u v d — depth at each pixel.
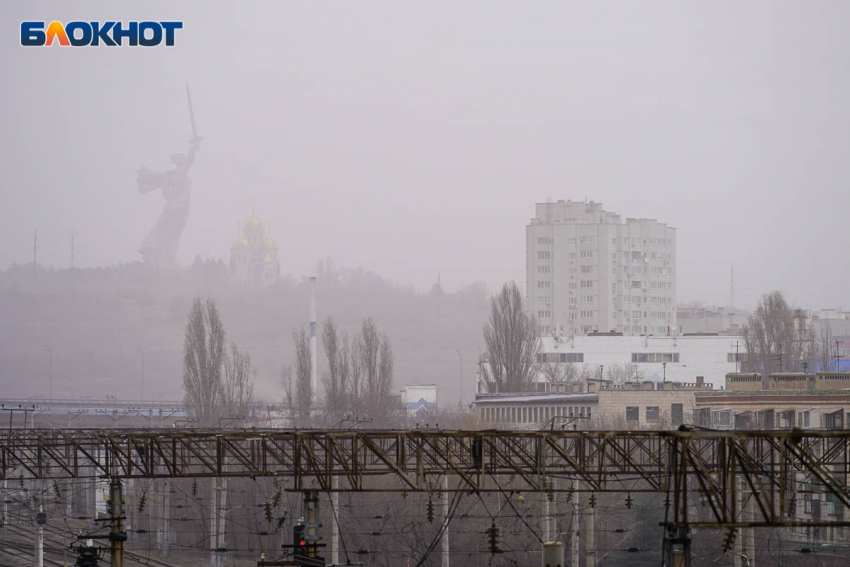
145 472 118.50
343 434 108.25
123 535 123.75
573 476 125.06
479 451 112.31
